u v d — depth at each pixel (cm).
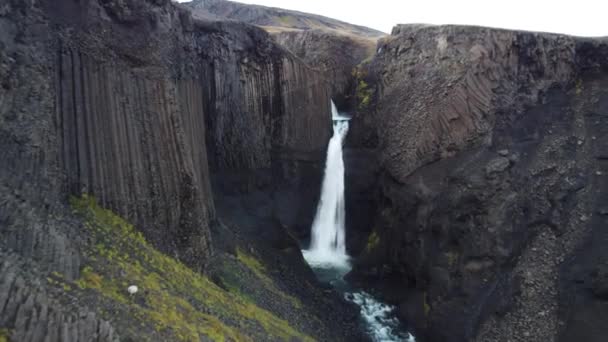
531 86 3103
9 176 1261
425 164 3180
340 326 2570
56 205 1422
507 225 2653
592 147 2822
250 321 1808
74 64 1700
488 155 2917
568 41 3139
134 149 1861
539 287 2453
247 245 2902
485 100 3056
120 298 1226
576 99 3083
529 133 2978
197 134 2667
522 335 2325
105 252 1420
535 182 2781
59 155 1570
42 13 1623
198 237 2088
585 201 2645
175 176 2044
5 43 1423
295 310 2411
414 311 2798
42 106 1511
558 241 2588
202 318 1454
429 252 2858
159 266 1627
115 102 1819
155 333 1151
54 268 1115
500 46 3091
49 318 876
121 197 1755
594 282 2312
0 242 1041
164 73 2088
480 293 2556
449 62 3244
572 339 2212
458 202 2789
